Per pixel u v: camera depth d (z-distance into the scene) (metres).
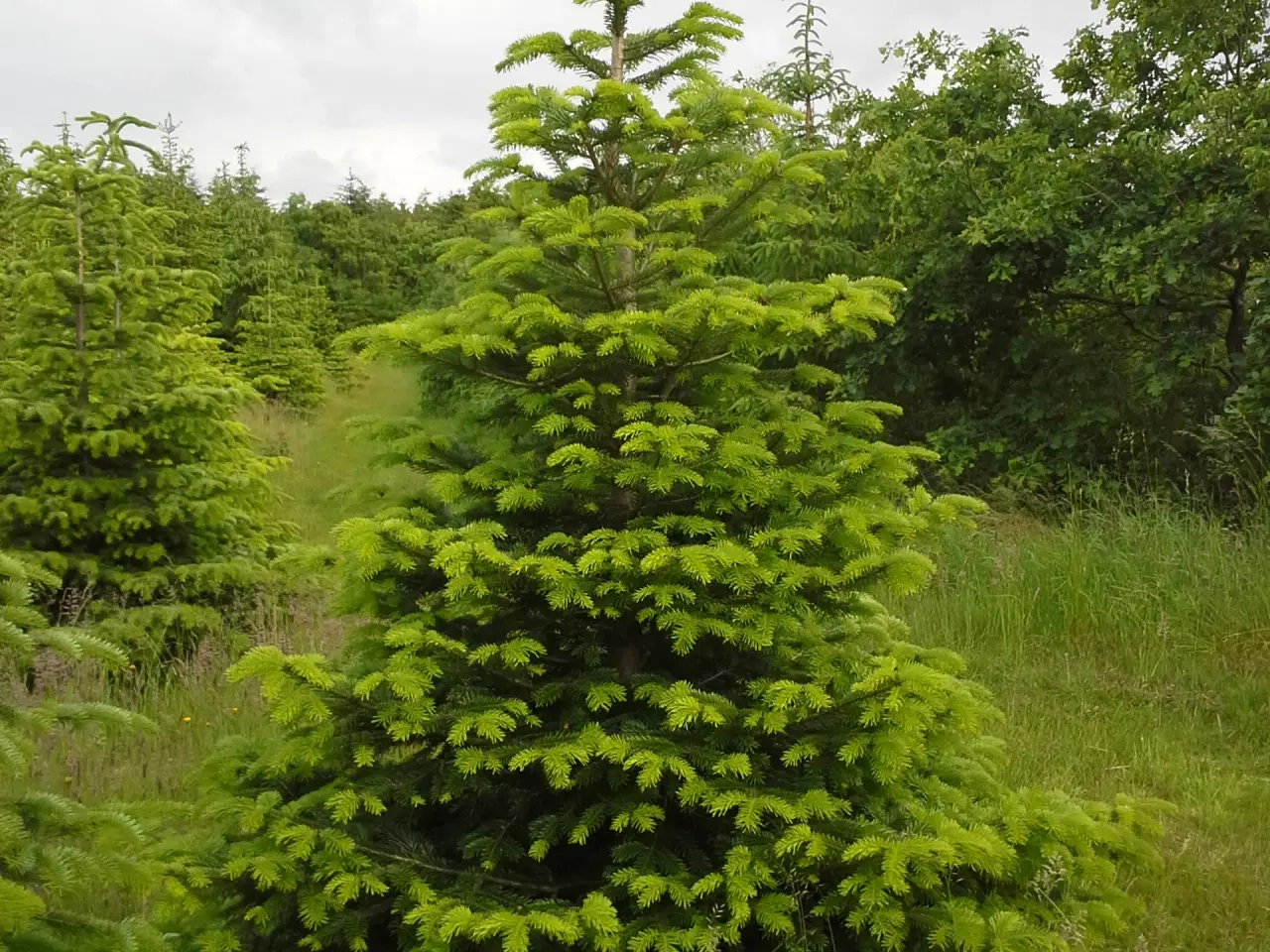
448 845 2.93
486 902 2.61
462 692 2.82
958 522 3.14
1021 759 4.98
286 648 5.86
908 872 2.71
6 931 2.23
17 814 2.39
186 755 4.80
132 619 5.58
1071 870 2.95
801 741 2.76
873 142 11.33
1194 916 3.78
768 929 2.66
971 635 6.59
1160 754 5.13
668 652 3.10
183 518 5.94
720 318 2.76
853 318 3.03
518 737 2.84
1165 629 6.25
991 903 2.88
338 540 2.72
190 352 7.37
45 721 2.47
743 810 2.58
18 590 2.53
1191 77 9.62
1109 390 9.73
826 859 2.66
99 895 3.59
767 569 2.79
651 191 3.29
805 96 11.88
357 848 2.71
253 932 2.86
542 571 2.65
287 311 15.83
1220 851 4.19
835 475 3.07
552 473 3.12
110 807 2.70
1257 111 9.07
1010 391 10.29
